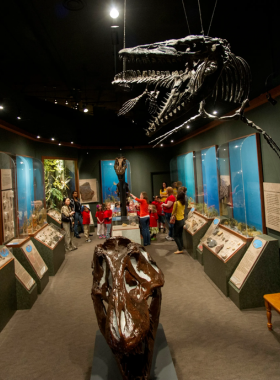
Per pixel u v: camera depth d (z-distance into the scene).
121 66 7.69
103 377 2.36
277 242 4.03
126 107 6.01
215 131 6.96
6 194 5.65
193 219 7.20
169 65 7.25
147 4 5.05
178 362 2.91
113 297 1.85
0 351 3.30
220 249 4.89
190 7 5.14
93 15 5.39
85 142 11.31
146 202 7.87
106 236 8.95
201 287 4.88
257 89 4.58
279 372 2.68
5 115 6.09
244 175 5.41
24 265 4.92
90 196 11.41
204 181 7.90
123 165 8.20
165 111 4.53
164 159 12.56
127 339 1.67
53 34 6.10
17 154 7.00
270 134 4.42
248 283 3.99
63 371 2.89
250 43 4.59
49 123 9.00
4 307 3.89
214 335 3.39
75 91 9.78
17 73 8.21
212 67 3.26
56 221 9.26
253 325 3.56
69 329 3.75
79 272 6.06
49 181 10.59
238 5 4.71
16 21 5.54
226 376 2.67
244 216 5.07
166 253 7.08
